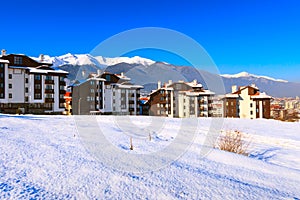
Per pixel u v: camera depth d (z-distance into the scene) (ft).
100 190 8.24
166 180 9.80
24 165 10.34
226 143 22.70
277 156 22.77
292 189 10.20
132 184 9.04
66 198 7.42
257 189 9.61
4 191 7.61
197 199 8.04
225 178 10.87
